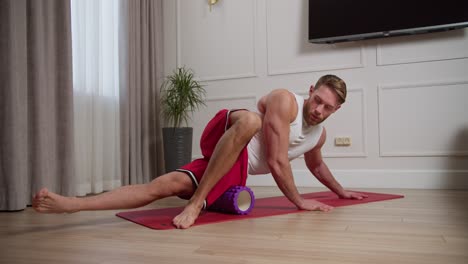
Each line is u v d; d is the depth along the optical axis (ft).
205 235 4.76
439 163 10.83
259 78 13.01
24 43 8.05
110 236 4.79
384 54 11.42
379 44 11.46
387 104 11.35
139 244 4.33
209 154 6.03
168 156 12.41
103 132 11.30
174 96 12.84
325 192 9.80
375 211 6.57
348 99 11.77
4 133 7.66
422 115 11.00
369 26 11.25
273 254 3.81
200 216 6.15
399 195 8.86
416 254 3.75
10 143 7.64
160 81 13.67
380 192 9.86
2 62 7.70
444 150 10.78
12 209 7.48
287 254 3.81
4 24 7.69
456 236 4.54
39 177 8.35
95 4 10.79
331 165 11.89
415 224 5.34
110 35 11.53
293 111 6.37
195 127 13.83
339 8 11.62
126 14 12.01
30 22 8.38
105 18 11.53
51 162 8.95
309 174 12.09
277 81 12.78
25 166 7.93
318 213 6.38
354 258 3.63
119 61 11.92
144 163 12.65
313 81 12.31
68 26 9.32
